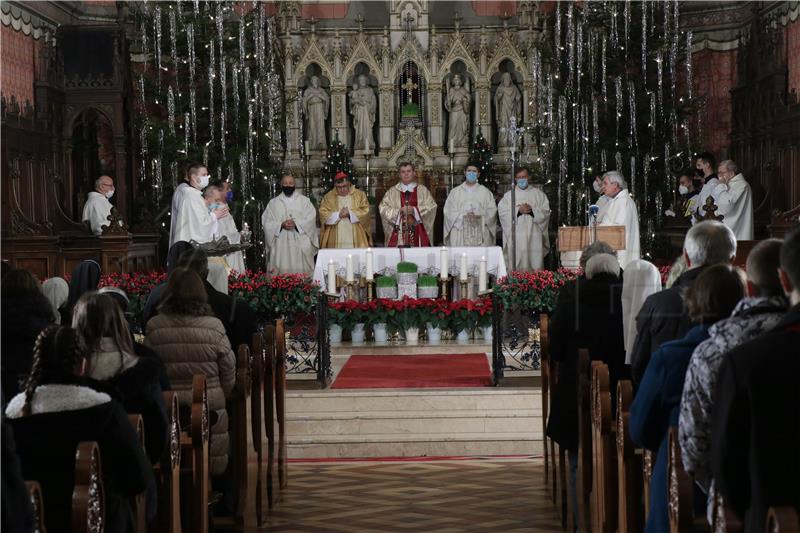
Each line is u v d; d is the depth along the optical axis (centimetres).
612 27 1773
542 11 2052
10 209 1470
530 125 1992
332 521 759
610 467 571
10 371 523
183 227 1361
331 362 1305
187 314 620
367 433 1023
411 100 2069
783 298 378
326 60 2062
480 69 2050
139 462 431
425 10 2072
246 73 1806
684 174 1698
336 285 1501
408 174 1839
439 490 854
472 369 1223
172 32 1800
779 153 1620
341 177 1805
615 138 1761
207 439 590
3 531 330
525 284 1128
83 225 1645
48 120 1694
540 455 998
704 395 375
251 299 1131
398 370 1226
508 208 1808
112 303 486
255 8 1905
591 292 655
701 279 439
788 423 331
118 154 1777
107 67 1767
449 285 1526
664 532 445
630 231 1244
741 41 1844
